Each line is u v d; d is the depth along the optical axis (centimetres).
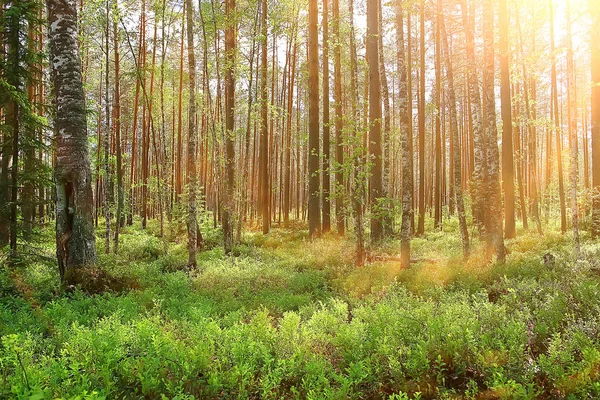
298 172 3788
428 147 4522
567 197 2786
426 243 1788
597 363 413
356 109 1310
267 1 2088
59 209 916
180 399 346
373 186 1741
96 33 2080
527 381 407
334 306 741
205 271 1197
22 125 1216
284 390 430
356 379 429
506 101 1728
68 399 315
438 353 484
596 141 1661
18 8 1158
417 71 2755
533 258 1104
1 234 1195
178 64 3056
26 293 816
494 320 567
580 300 608
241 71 1892
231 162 1714
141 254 1688
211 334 527
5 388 351
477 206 1812
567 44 1221
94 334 477
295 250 1681
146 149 3056
